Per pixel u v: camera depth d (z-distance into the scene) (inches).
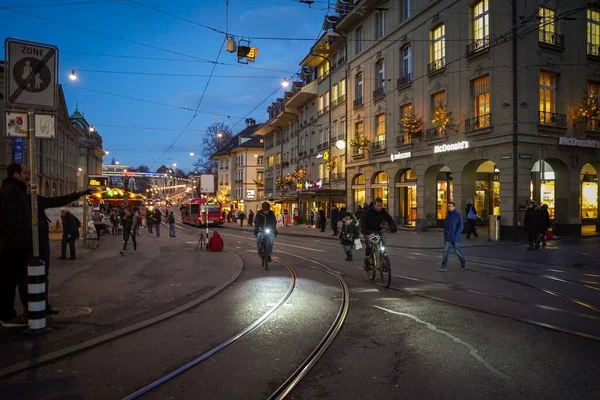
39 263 238.1
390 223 413.4
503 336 238.1
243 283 407.2
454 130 959.0
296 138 1990.7
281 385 174.2
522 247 721.6
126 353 212.2
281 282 412.2
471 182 954.1
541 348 217.9
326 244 866.8
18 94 237.5
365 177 1326.3
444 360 202.1
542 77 872.3
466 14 924.0
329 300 331.0
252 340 232.8
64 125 2320.4
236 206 3029.0
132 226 689.0
